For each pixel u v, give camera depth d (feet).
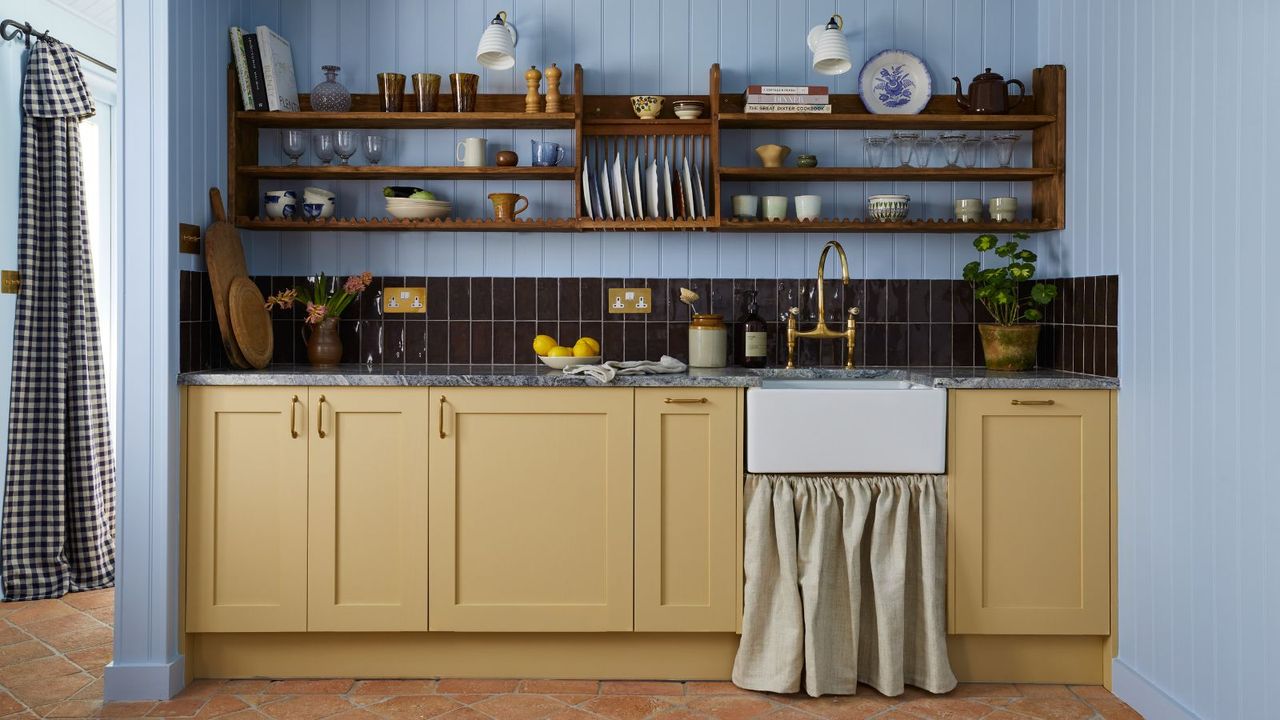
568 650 9.18
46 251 11.47
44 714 8.29
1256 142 6.82
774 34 10.81
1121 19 8.84
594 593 8.97
